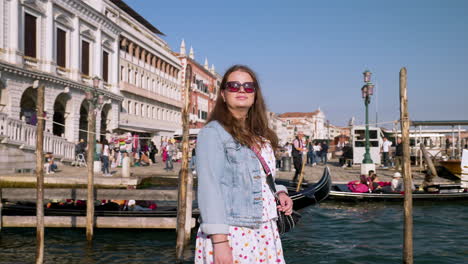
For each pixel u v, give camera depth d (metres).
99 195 8.66
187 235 7.79
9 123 16.45
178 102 50.03
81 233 8.52
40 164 6.44
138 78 39.44
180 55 51.91
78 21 27.45
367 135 18.03
